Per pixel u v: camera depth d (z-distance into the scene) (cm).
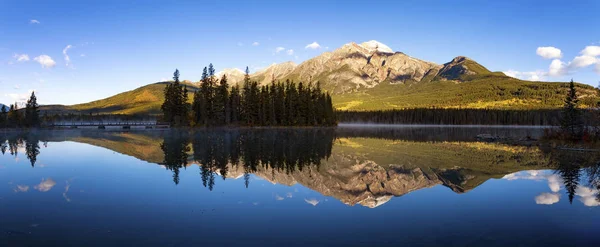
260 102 10656
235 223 1333
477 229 1294
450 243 1145
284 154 3575
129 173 2339
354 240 1168
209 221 1352
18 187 1891
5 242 1110
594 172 2680
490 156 3734
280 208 1547
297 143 4897
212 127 9594
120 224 1305
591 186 2119
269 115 10675
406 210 1550
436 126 16325
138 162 2852
